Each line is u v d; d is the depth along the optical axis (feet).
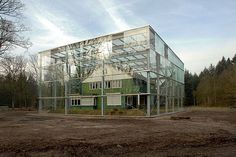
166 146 37.58
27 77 232.94
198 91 281.95
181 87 173.68
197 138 44.34
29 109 197.47
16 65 222.89
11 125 71.10
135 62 112.27
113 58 120.67
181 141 41.39
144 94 106.93
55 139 44.09
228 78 242.17
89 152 33.37
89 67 129.90
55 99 141.49
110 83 123.95
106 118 97.19
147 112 104.17
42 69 148.46
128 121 81.61
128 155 32.24
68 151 33.55
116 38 118.93
